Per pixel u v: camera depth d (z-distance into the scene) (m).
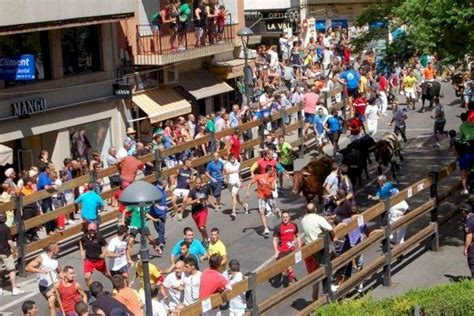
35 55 35.69
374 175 36.25
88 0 36.09
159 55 40.94
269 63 50.62
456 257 25.50
